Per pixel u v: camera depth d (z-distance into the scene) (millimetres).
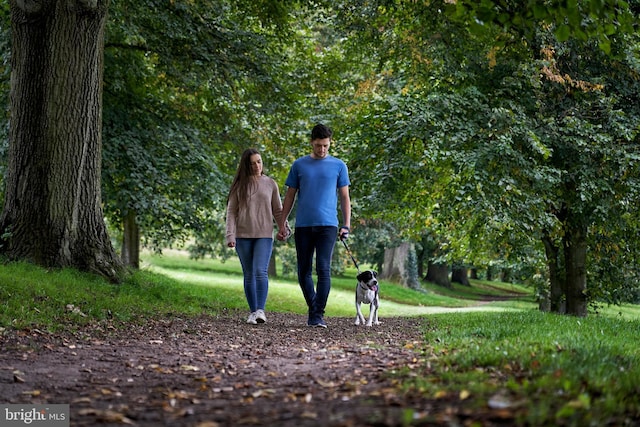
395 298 36500
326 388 4812
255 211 10500
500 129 15805
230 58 18172
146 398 4738
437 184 17438
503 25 7230
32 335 7918
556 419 3311
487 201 15648
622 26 7488
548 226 17109
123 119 18219
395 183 17578
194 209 19625
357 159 18250
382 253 47781
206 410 4242
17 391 5055
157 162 17953
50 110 12680
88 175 13250
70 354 6855
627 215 17562
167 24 16891
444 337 8023
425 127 16250
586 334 8492
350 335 9062
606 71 17359
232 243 10492
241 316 12852
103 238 13531
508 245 19375
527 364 5176
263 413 4031
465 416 3492
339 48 21219
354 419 3582
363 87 20797
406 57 17953
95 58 12969
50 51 12617
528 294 61844
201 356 6871
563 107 17203
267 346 7738
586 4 7434
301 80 20172
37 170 12750
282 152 21422
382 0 16156
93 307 10305
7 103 17406
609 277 20547
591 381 4387
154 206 17766
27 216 12734
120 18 16312
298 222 10164
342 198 10336
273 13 18891
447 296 47781
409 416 3352
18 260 12445
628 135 15984
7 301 9391
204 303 14469
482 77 17500
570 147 16484
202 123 20625
